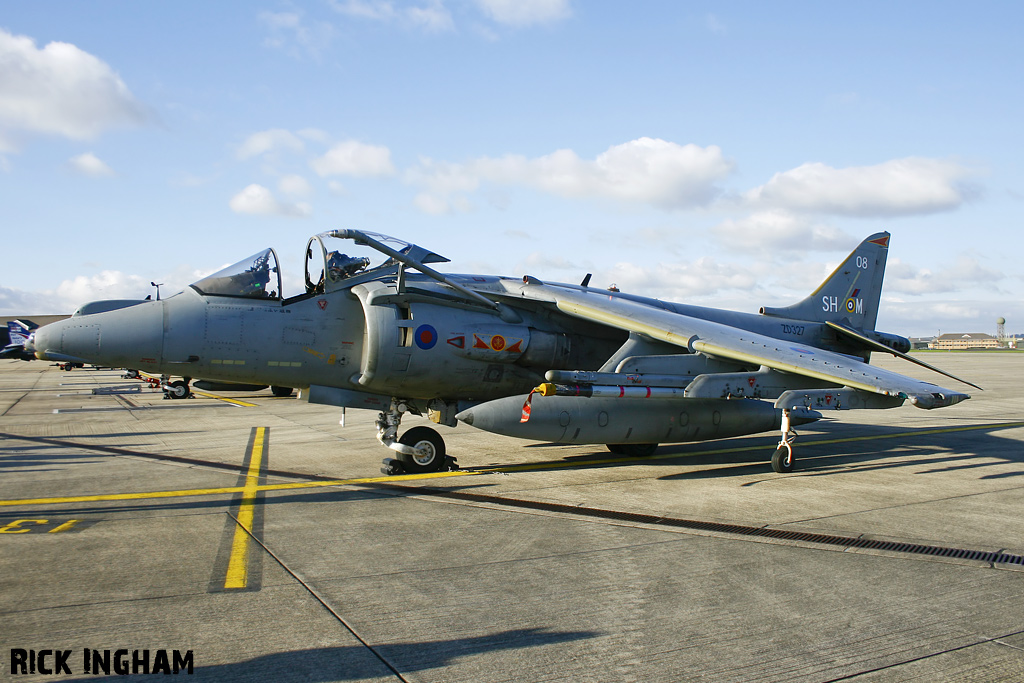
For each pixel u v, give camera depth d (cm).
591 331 1097
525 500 775
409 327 927
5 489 839
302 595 473
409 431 960
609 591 481
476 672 363
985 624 429
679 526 659
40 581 500
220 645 394
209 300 893
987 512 717
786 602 462
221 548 584
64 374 4681
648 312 1038
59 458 1095
